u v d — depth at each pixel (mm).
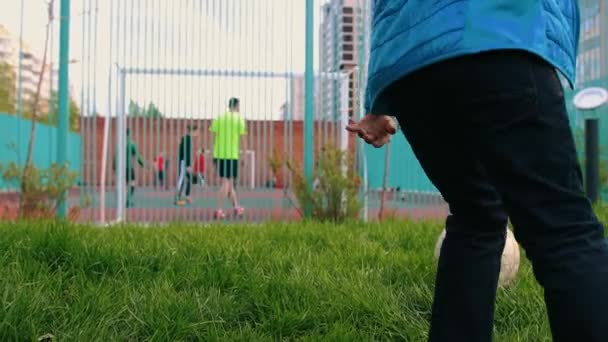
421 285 2996
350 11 8312
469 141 1324
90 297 2539
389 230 5047
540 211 1235
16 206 7004
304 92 8219
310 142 8164
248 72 8453
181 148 8594
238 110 8484
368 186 8695
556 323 1231
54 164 7043
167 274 3062
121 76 8133
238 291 2902
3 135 9820
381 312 2541
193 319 2477
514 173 1239
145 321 2381
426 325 2479
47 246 3266
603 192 8727
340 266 3375
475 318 1686
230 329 2506
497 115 1232
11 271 2803
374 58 1515
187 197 8719
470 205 1651
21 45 9781
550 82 1244
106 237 3873
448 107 1331
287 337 2424
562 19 1326
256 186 8734
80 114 7965
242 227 5293
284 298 2723
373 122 1834
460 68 1253
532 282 2992
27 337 2164
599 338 1157
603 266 1197
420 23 1327
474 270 1692
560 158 1228
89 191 7938
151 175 8648
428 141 1512
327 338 2254
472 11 1243
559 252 1222
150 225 5492
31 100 10070
